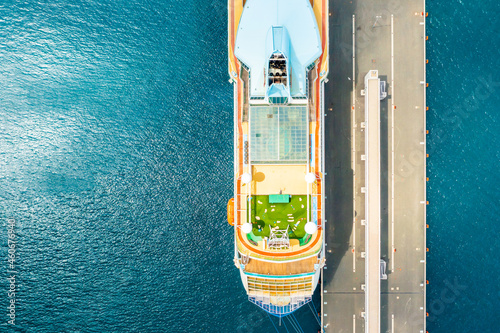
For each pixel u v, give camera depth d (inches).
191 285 2244.1
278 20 1841.8
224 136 2242.9
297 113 1808.6
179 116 2255.2
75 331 2242.9
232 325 2224.4
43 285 2247.8
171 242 2250.2
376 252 2082.9
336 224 2190.0
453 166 2225.6
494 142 2228.1
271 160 1823.3
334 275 2185.0
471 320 2214.6
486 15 2225.6
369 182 2079.2
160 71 2255.2
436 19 2219.5
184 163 2253.9
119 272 2251.5
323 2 1908.2
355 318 2180.1
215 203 2245.3
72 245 2258.9
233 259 2122.3
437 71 2224.4
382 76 2191.2
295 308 1959.9
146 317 2240.4
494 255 2219.5
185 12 2250.2
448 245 2225.6
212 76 2245.3
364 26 2182.6
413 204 2194.9
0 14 2258.9
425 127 2190.0
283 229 1888.5
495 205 2223.2
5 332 2231.8
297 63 1817.2
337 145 2188.7
